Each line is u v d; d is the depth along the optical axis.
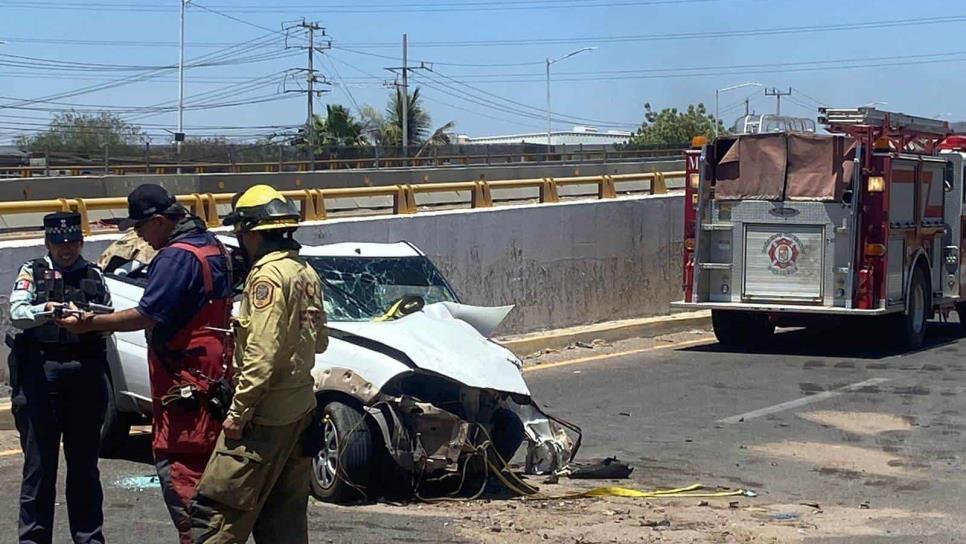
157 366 5.50
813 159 16.45
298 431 5.38
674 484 9.10
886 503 8.61
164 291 5.41
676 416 11.98
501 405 8.56
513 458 9.81
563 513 7.98
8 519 7.43
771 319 17.70
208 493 5.25
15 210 12.04
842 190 16.28
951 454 10.34
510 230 16.94
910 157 16.97
